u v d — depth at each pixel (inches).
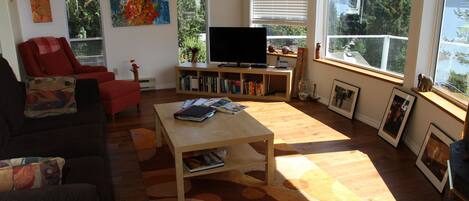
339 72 182.1
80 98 135.3
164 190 107.8
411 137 135.7
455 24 117.9
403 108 137.3
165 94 221.3
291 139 144.9
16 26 183.6
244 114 120.8
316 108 188.4
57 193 55.0
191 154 108.2
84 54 220.7
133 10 218.4
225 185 109.6
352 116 168.9
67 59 192.4
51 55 183.2
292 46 226.5
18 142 97.3
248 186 108.9
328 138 145.9
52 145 94.9
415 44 132.6
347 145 138.6
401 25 146.9
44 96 124.1
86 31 217.6
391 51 154.3
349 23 180.5
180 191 99.7
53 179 61.6
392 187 107.7
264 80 206.1
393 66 154.1
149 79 228.4
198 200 101.9
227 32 212.2
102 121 119.8
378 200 100.9
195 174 100.3
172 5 226.5
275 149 134.5
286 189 106.9
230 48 214.5
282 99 204.8
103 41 220.1
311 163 122.9
